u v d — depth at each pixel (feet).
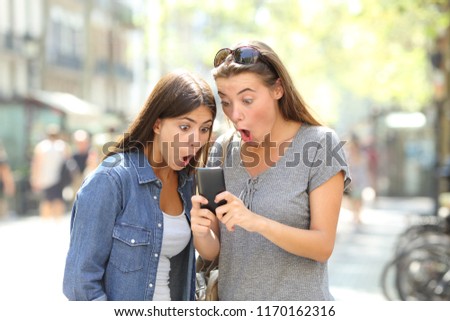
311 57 163.32
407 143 183.21
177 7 154.61
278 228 16.80
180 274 18.81
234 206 16.83
